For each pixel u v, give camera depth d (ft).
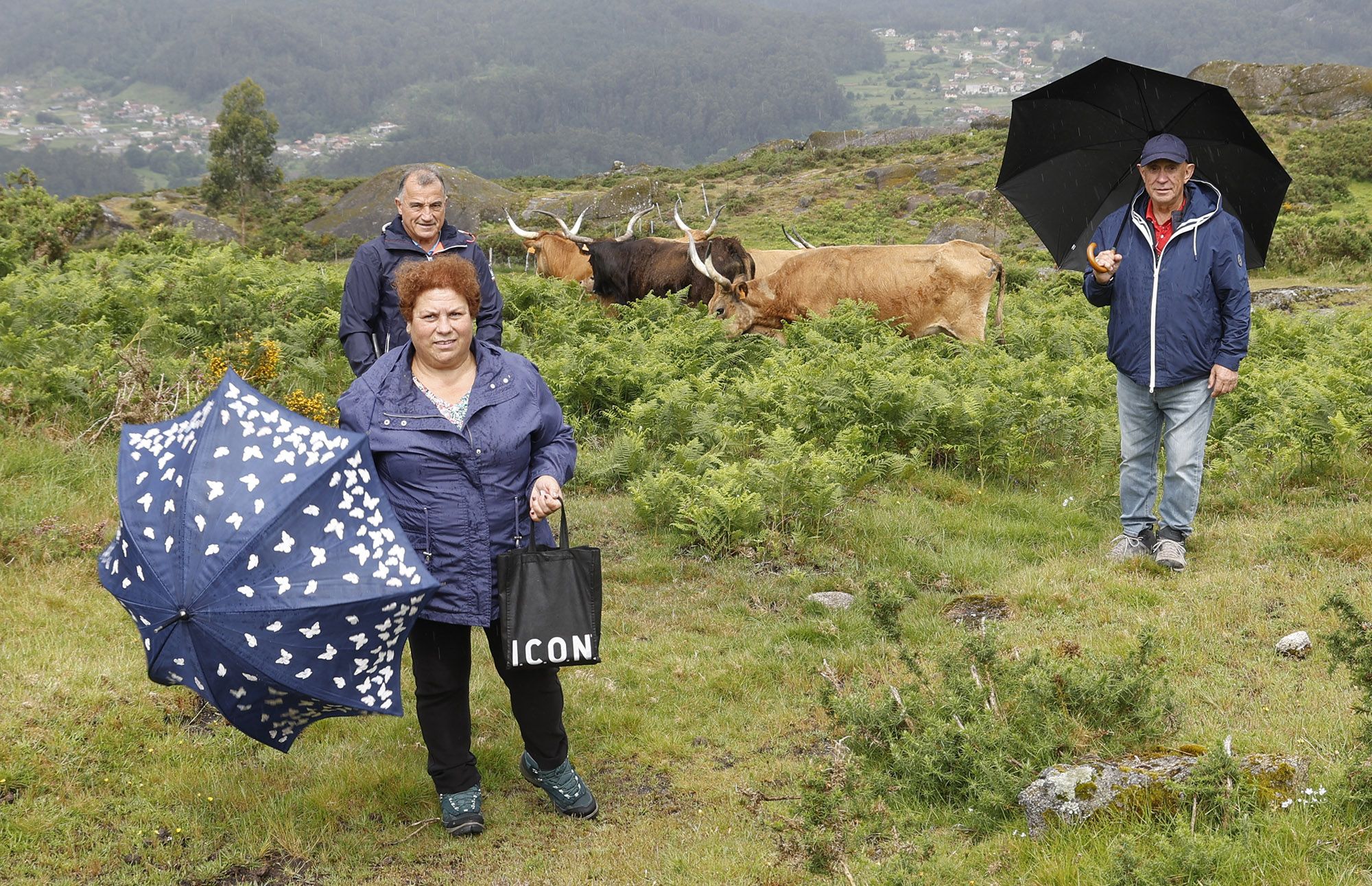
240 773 15.35
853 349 39.65
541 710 13.96
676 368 36.14
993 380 34.68
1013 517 26.91
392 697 12.31
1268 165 22.15
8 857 13.16
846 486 27.89
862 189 168.35
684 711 17.30
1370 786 11.88
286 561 11.74
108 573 12.44
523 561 12.84
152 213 165.78
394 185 174.91
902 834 12.92
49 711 16.26
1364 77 179.42
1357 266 92.12
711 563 24.04
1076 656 17.24
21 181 64.28
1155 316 21.17
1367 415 30.17
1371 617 17.89
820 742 16.08
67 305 38.27
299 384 33.88
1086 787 12.29
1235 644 17.69
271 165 220.02
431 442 12.96
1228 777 11.96
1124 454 22.68
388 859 13.62
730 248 45.39
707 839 13.51
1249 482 27.71
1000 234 126.00
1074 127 23.97
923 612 20.67
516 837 13.99
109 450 27.94
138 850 13.64
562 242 54.29
